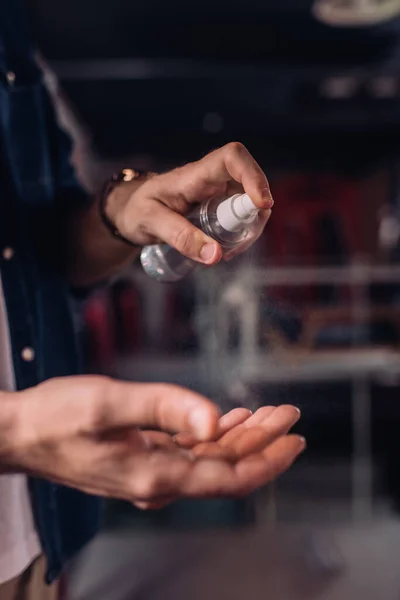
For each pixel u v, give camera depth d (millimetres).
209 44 3020
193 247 635
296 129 4242
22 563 685
